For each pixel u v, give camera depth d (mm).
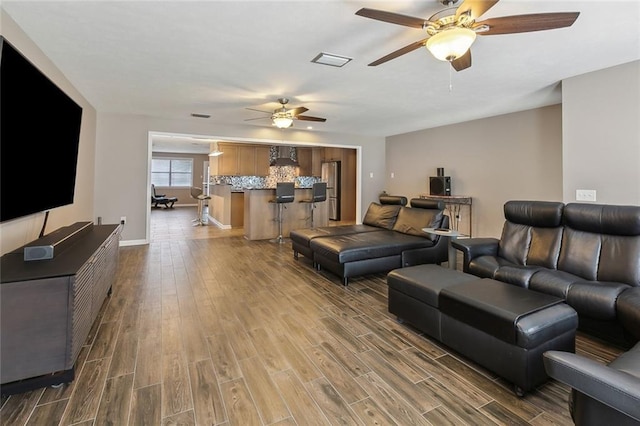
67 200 2869
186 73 3318
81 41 2578
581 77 3346
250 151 8992
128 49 2732
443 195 6070
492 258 3141
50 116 2406
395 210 4758
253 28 2363
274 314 2756
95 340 2256
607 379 1012
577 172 3375
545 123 4781
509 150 5254
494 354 1830
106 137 5133
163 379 1827
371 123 6148
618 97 3084
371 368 1974
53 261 1887
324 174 9906
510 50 2756
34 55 2623
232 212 7676
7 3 2025
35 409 1561
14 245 2238
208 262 4469
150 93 4047
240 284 3545
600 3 2043
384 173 7992
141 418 1520
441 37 1952
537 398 1699
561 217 3008
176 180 13242
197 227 7742
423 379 1866
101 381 1793
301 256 4883
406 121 5938
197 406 1613
